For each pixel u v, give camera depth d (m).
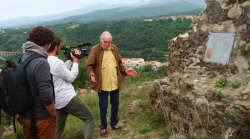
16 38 153.50
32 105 1.69
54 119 1.86
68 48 2.47
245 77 2.25
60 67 2.23
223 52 2.77
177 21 145.25
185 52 4.93
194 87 2.59
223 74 2.68
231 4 2.68
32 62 1.65
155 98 3.65
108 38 2.73
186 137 2.38
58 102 2.27
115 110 3.14
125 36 127.69
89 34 138.50
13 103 1.59
